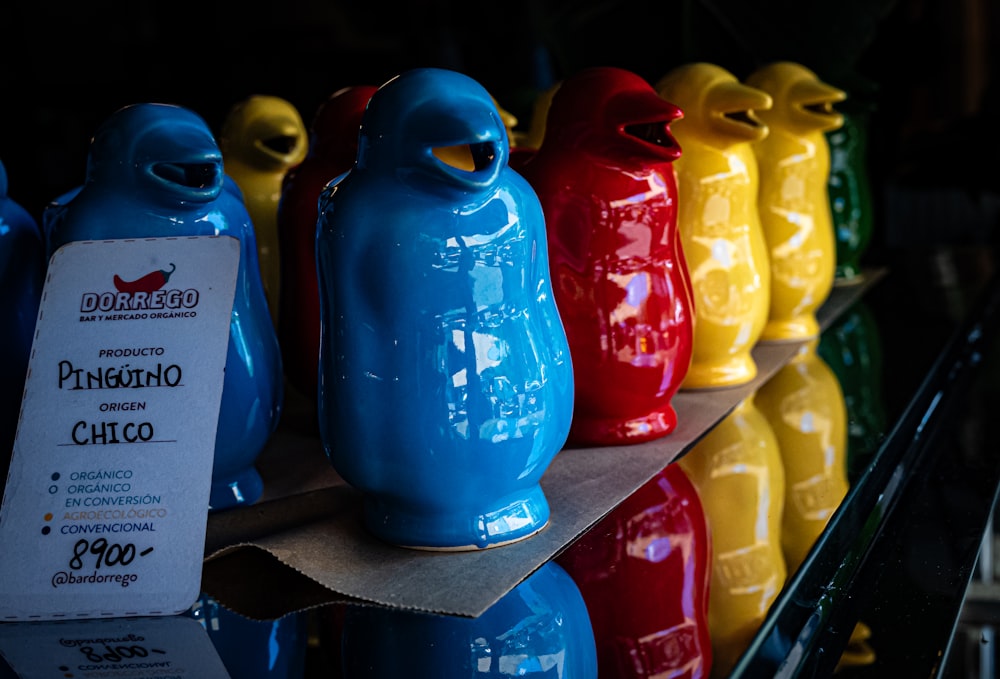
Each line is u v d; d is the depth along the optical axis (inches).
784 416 28.8
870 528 20.4
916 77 74.1
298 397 34.4
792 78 37.2
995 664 17.2
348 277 20.9
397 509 21.8
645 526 21.4
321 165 30.5
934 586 17.8
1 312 24.3
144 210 23.1
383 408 20.9
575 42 49.9
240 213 25.3
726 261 31.8
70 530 19.9
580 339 27.0
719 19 46.0
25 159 104.0
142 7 136.8
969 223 99.5
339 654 16.6
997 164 72.2
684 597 17.6
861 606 17.2
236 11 128.3
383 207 20.6
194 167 24.4
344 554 21.2
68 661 17.1
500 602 18.4
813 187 37.8
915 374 32.5
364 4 123.7
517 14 76.5
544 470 22.4
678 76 32.2
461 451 20.8
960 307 42.8
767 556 19.1
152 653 17.3
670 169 28.1
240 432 24.6
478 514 21.3
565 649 16.3
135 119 23.2
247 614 18.6
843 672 15.1
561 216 26.8
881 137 75.7
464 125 19.7
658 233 27.4
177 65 123.2
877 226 77.6
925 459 25.4
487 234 20.8
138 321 21.6
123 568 19.6
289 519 23.1
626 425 27.9
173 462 20.3
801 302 38.2
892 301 44.7
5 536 20.0
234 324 24.7
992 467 24.6
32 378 21.2
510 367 21.1
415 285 20.6
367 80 115.6
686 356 28.2
